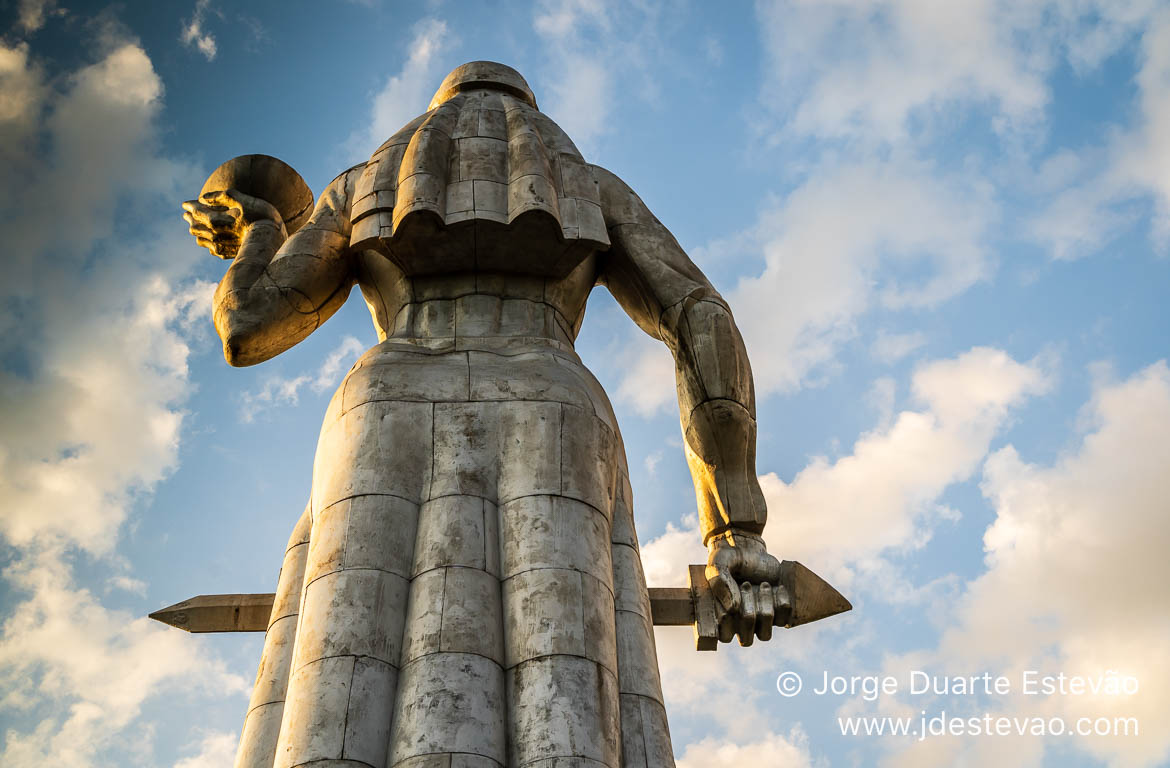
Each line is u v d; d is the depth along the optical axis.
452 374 10.20
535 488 9.52
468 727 8.27
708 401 10.85
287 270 11.15
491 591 9.05
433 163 11.09
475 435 9.83
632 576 9.88
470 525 9.33
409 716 8.35
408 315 11.06
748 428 10.91
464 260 11.06
